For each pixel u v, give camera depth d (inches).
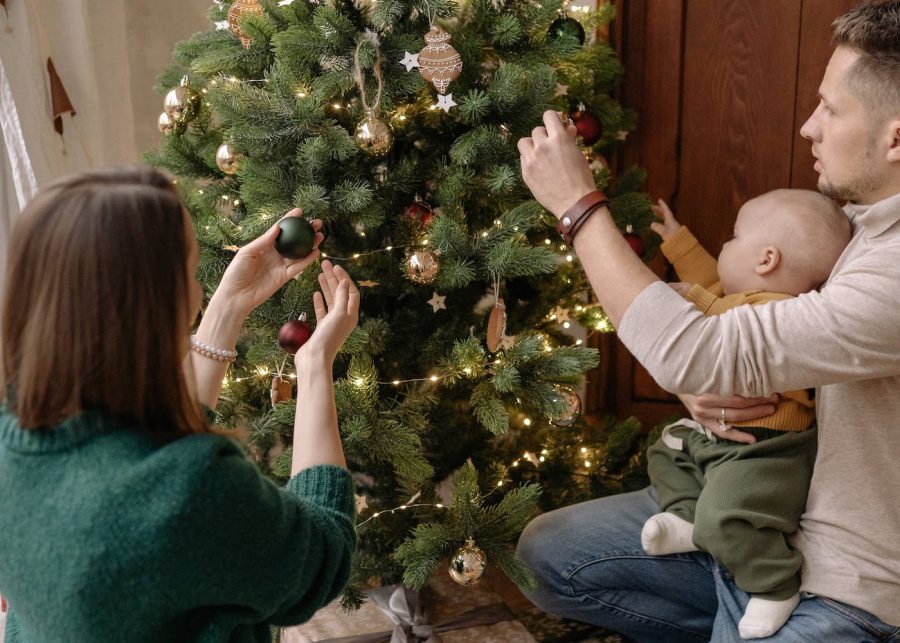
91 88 83.7
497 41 61.5
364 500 65.1
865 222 44.5
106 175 31.4
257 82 65.4
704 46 83.7
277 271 45.8
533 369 62.2
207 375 43.9
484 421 60.1
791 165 83.7
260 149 59.1
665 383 45.2
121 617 29.3
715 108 84.7
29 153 75.6
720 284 64.6
